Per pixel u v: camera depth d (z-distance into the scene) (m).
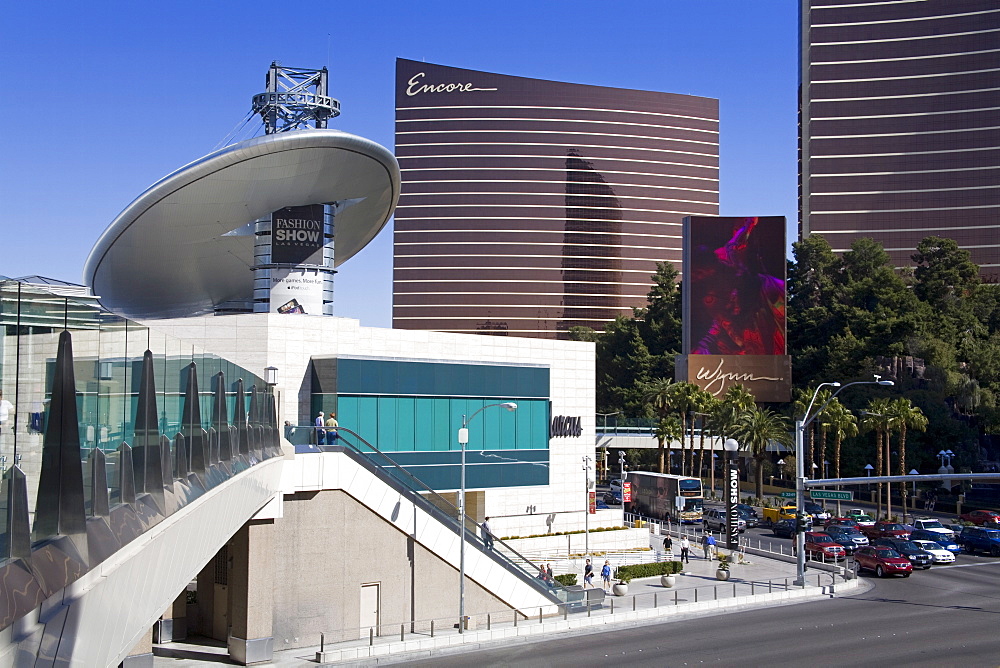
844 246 179.88
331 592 36.97
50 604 9.59
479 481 56.09
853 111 182.12
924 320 120.38
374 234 69.62
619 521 65.50
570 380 65.31
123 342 12.77
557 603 42.12
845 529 64.75
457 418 55.28
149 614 14.27
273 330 50.66
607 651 34.69
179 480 16.84
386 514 38.25
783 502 87.44
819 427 104.12
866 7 182.75
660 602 44.25
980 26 177.12
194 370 18.58
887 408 85.12
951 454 95.56
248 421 27.67
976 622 38.97
